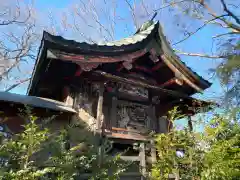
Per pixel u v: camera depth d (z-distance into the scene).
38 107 6.22
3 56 15.05
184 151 6.47
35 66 6.46
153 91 8.26
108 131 6.70
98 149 5.61
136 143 6.73
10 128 6.20
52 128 6.61
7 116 6.29
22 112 6.42
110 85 7.58
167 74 8.50
